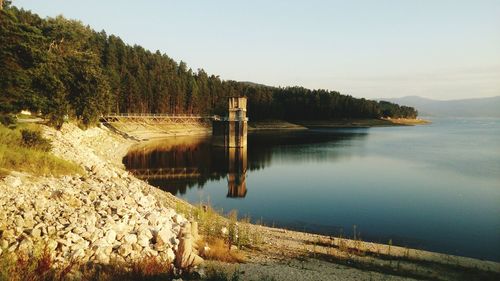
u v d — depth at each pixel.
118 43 143.00
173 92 135.00
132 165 58.97
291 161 68.88
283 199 39.84
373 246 23.39
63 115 51.69
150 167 57.81
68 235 12.96
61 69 56.09
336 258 19.64
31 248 11.77
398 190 44.31
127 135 93.56
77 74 63.28
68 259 11.84
